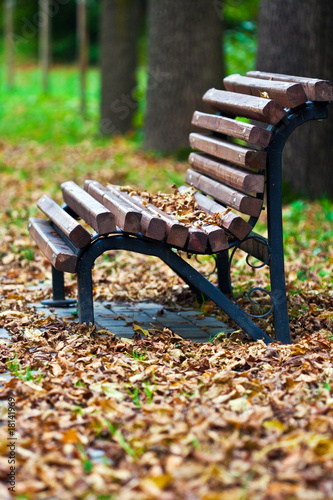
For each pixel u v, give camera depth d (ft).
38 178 39.42
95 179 38.99
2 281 21.16
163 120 46.37
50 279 21.95
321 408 11.39
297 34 32.14
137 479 9.34
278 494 8.81
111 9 56.24
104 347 14.78
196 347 15.42
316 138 33.04
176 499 8.78
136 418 11.10
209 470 9.27
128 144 51.52
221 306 15.56
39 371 13.28
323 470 9.35
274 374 12.96
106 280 21.59
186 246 15.17
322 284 20.98
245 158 14.99
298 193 33.37
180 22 44.91
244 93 17.21
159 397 12.02
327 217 29.45
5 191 35.73
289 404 11.63
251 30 68.23
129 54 56.59
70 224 15.07
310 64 32.14
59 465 9.68
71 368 13.37
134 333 16.35
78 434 10.48
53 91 88.84
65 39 125.29
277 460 9.82
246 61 63.93
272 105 14.66
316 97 14.76
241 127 15.23
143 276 22.20
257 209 15.14
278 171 15.20
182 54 45.29
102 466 9.57
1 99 79.46
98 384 12.47
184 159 44.98
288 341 15.76
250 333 15.65
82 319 15.53
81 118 65.57
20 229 27.86
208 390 12.25
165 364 13.93
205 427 10.52
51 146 51.29
